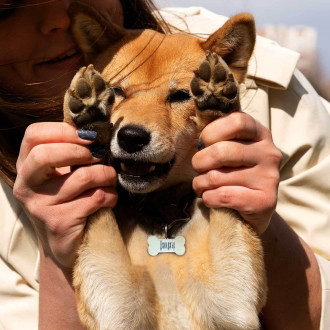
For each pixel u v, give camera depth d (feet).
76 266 3.59
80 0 3.99
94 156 3.45
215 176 3.45
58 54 3.96
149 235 3.71
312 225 4.07
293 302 3.85
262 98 4.15
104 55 3.94
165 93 3.78
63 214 3.48
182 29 4.45
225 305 3.56
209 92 3.41
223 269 3.57
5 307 3.99
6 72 4.00
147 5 4.28
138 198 3.81
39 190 3.49
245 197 3.45
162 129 3.66
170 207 3.81
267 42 4.34
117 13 4.24
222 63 3.39
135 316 3.59
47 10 3.87
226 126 3.41
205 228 3.69
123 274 3.58
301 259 3.86
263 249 3.73
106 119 3.43
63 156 3.41
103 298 3.56
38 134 3.44
